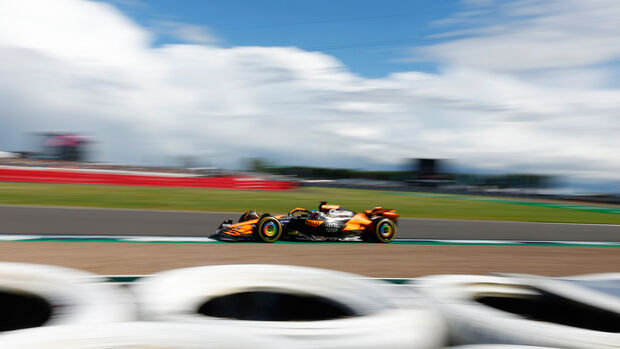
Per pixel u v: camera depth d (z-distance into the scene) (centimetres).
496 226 1105
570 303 184
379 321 149
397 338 142
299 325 141
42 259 517
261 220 726
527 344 150
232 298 190
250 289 193
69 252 564
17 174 2156
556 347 147
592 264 658
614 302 176
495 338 156
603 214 1891
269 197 2014
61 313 151
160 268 500
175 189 2238
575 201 3775
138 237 719
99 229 771
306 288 194
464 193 4550
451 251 716
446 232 960
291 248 679
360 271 536
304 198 2075
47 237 674
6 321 174
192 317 151
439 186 5003
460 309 175
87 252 570
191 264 529
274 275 201
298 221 767
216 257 579
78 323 139
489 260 648
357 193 3150
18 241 627
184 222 905
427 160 5075
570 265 641
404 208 1662
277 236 735
